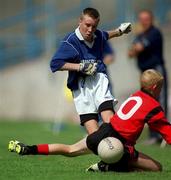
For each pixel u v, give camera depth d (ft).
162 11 220.84
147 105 80.23
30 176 81.30
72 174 81.76
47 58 223.10
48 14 235.81
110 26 226.38
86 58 88.33
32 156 104.94
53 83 216.13
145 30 134.51
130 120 80.07
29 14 250.57
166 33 208.44
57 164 94.12
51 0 237.45
